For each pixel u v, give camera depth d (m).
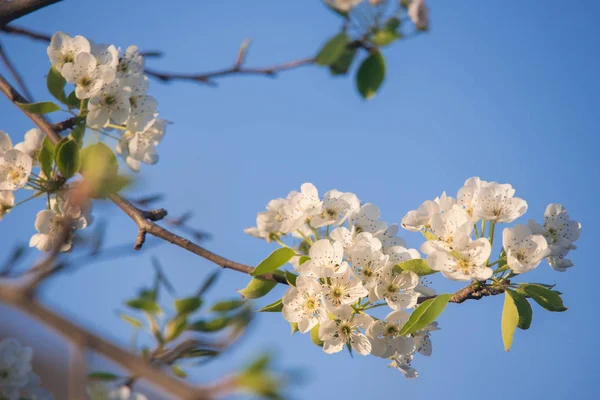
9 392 0.86
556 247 0.95
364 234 0.95
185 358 0.89
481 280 0.92
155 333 0.90
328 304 0.92
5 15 0.95
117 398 0.83
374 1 0.96
